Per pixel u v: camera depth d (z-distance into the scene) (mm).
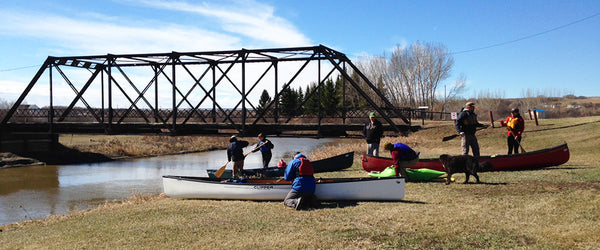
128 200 14891
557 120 27172
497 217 7273
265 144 15430
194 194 10578
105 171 26469
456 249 5777
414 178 11680
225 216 8289
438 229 6688
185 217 8422
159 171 26109
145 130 27234
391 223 7188
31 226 10328
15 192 19438
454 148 22562
